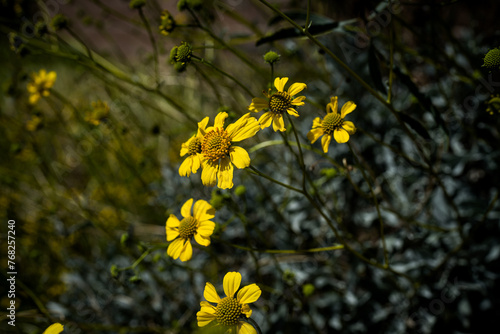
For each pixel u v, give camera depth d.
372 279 0.39
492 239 0.37
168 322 0.43
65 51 0.40
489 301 0.37
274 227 0.46
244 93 0.52
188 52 0.28
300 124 0.51
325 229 0.41
